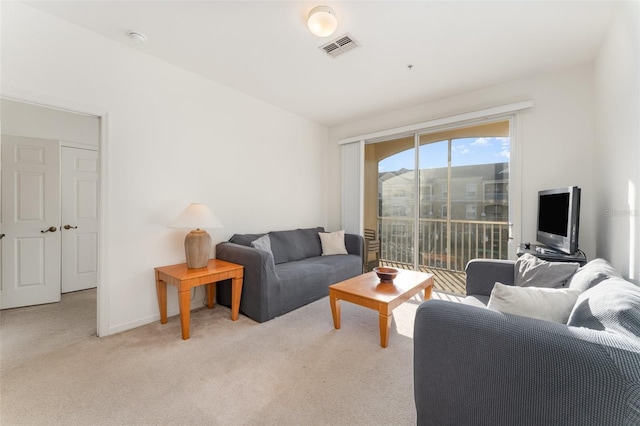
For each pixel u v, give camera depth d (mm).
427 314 1116
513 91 2955
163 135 2658
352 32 2154
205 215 2553
